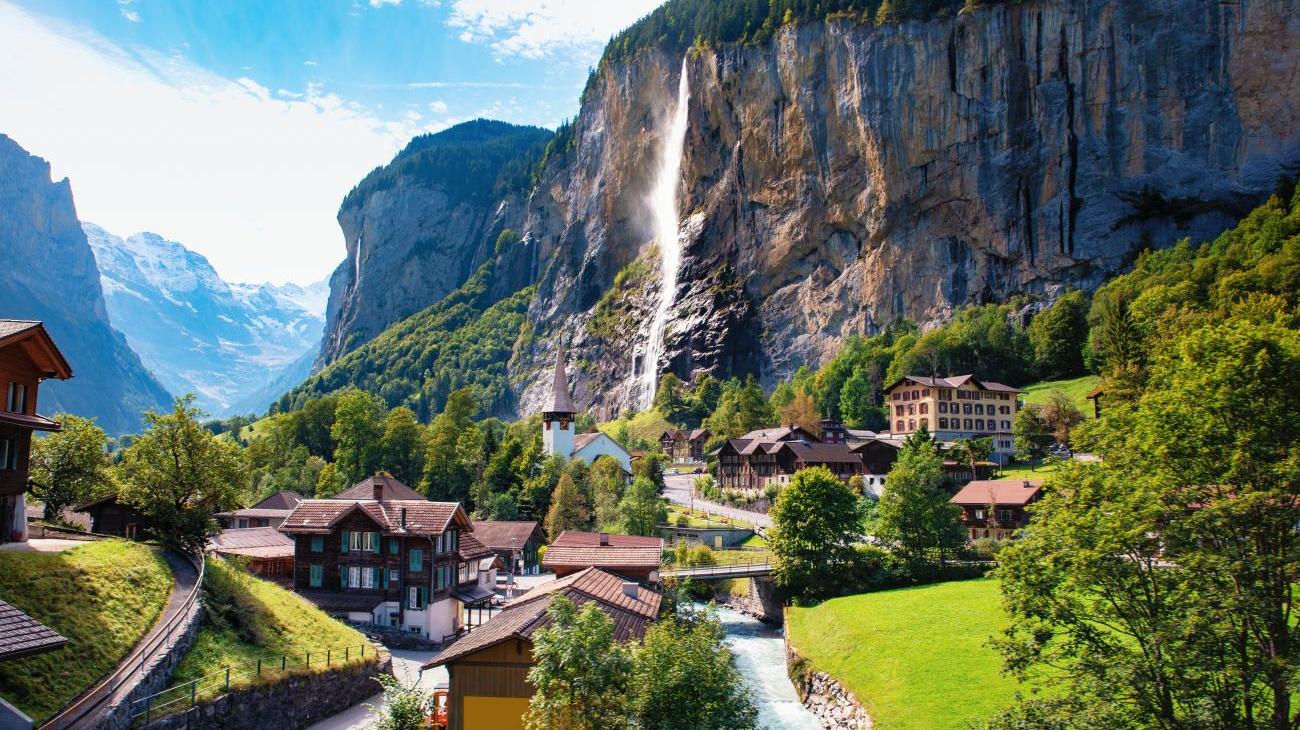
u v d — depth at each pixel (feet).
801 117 629.92
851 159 606.96
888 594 231.91
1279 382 82.02
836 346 630.33
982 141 546.26
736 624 262.88
